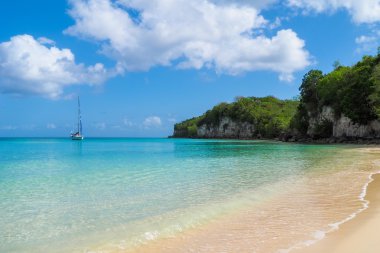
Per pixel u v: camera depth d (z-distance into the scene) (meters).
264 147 67.50
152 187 17.61
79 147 80.81
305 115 101.38
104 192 16.28
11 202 14.16
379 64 72.56
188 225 10.50
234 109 182.38
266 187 17.05
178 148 71.62
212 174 23.05
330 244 7.93
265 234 9.16
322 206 12.40
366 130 77.00
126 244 8.84
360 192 15.09
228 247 8.25
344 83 84.31
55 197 15.16
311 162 30.75
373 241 7.95
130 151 59.91
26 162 35.66
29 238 9.48
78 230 10.15
